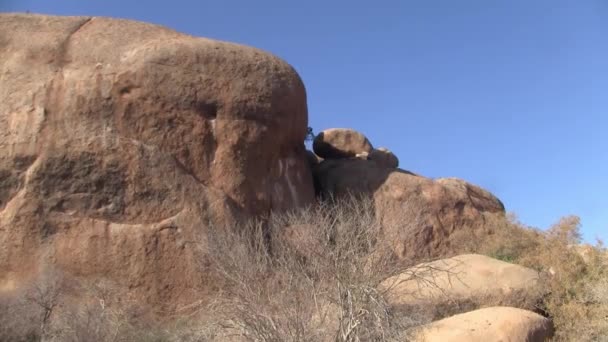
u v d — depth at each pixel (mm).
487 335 10992
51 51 16578
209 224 15375
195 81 16734
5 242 14289
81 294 13727
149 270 14500
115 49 16688
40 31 17031
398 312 9859
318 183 20469
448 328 11078
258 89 17406
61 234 14578
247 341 8664
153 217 15180
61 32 17047
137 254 14602
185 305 14266
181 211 15336
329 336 8648
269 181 17344
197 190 15766
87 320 11758
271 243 11617
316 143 23016
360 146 22953
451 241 18688
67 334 11445
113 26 17484
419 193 19344
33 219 14547
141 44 16906
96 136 15531
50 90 15891
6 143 15219
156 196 15406
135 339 11969
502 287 13195
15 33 16922
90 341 11359
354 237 9578
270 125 17469
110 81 16094
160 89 16328
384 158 22516
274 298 8727
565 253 14203
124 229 14844
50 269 14031
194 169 16203
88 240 14555
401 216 14625
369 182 19547
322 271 9023
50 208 14758
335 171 20453
